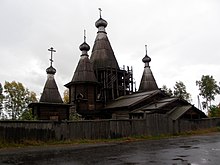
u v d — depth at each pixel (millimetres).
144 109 33156
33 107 35531
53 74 37344
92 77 40188
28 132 19203
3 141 17953
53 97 35750
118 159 11156
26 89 57750
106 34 46500
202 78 74938
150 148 15609
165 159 10766
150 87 45719
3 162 11133
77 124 21781
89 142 21156
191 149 14250
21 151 15523
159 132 27531
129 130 24984
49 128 20250
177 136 27547
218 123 37250
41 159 11836
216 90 74062
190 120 32281
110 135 23500
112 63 43562
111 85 41562
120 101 38031
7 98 55938
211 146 15703
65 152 14555
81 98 38656
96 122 22875
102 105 40031
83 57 41188
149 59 47469
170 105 34219
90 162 10516
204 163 9461
